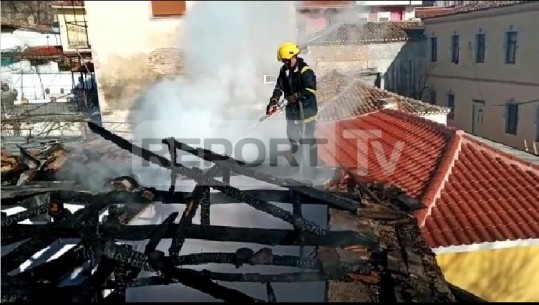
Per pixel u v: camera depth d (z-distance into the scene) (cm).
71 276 399
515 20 1877
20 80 1502
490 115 2108
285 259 322
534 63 1792
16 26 1714
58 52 1549
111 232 364
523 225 654
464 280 641
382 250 356
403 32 2539
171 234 369
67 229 351
